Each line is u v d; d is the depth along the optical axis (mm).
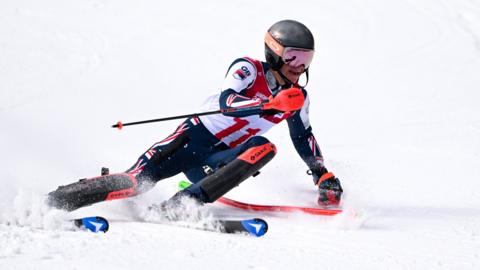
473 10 59812
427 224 13195
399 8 59562
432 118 32344
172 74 44000
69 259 8477
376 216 14023
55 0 56438
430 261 9773
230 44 50844
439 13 58969
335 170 20016
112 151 22906
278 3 59469
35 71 41031
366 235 11945
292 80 14258
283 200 16375
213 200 12531
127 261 8586
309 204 15953
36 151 21031
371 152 23672
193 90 40500
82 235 10336
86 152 22047
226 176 12539
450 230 12570
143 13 55875
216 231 11602
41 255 8648
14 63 42000
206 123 14492
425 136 27250
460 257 10133
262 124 14562
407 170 20219
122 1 58094
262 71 14086
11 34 47562
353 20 56688
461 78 44000
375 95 39312
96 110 33719
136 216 12742
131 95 38188
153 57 47062
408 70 45938
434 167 20766
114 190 12695
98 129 28500
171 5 58156
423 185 17938
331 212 13586
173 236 10875
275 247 10375
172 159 14078
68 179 16844
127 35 50906
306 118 15547
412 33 54531
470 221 13578
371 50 50688
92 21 52875
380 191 17062
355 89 41031
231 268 8609
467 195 16703
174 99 37906
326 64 47438
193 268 8453
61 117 31281
